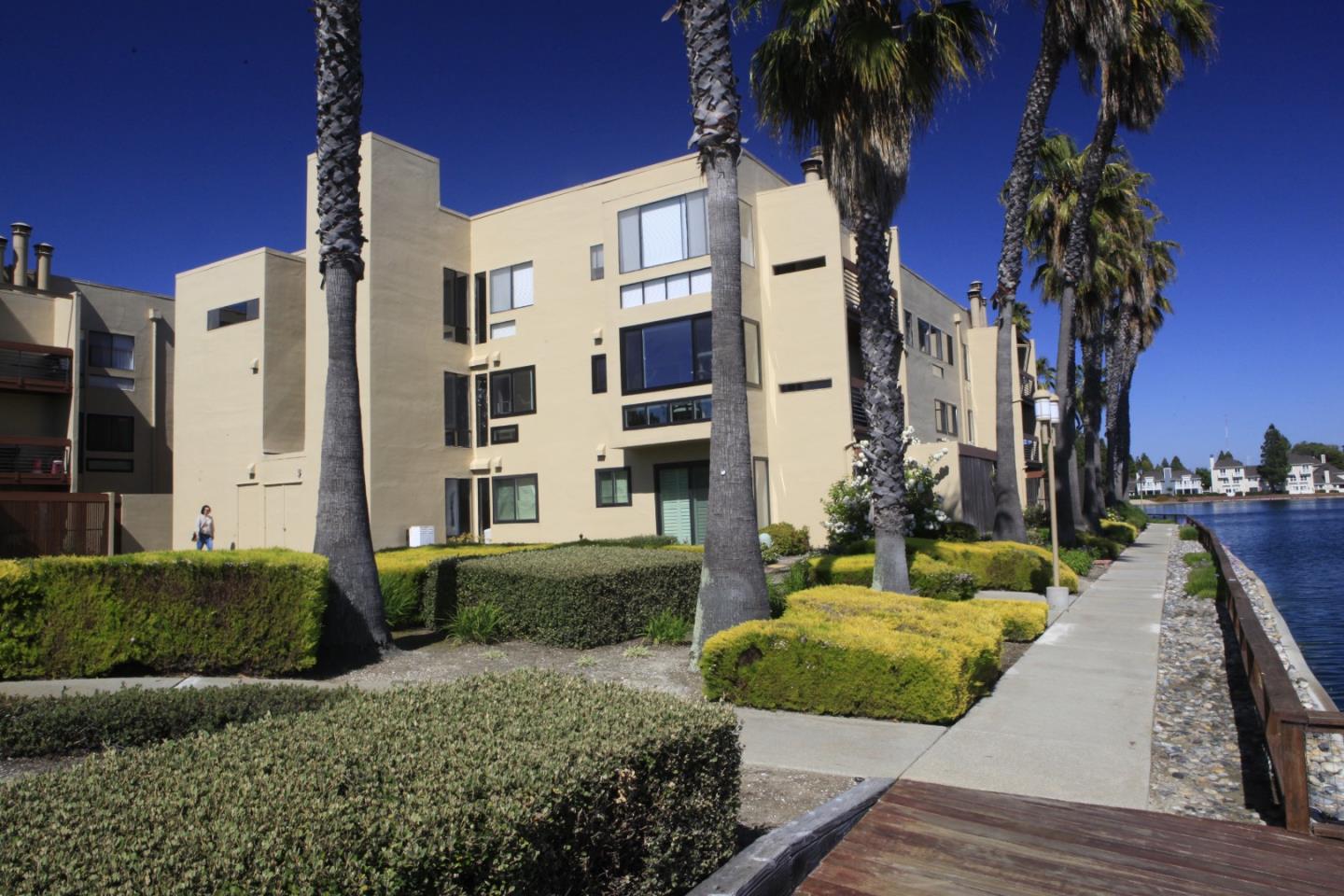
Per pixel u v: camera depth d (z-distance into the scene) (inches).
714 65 371.6
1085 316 1179.9
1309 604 745.6
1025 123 740.7
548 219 962.1
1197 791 215.5
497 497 975.6
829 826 168.6
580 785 115.1
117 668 355.6
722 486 358.6
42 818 96.2
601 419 912.9
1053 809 192.2
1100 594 615.2
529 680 171.2
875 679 277.3
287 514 885.8
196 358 999.0
